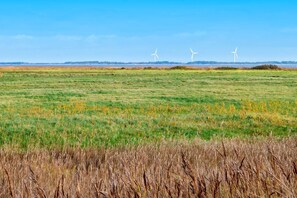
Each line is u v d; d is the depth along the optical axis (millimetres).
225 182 3969
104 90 41594
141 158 7434
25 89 43156
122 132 18203
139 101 31078
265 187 3779
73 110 25219
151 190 3779
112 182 4074
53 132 17688
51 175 5566
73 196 3824
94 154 9297
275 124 20688
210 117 22562
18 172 5707
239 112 24453
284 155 6855
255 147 8883
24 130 17969
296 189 3654
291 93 38219
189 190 3762
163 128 19406
